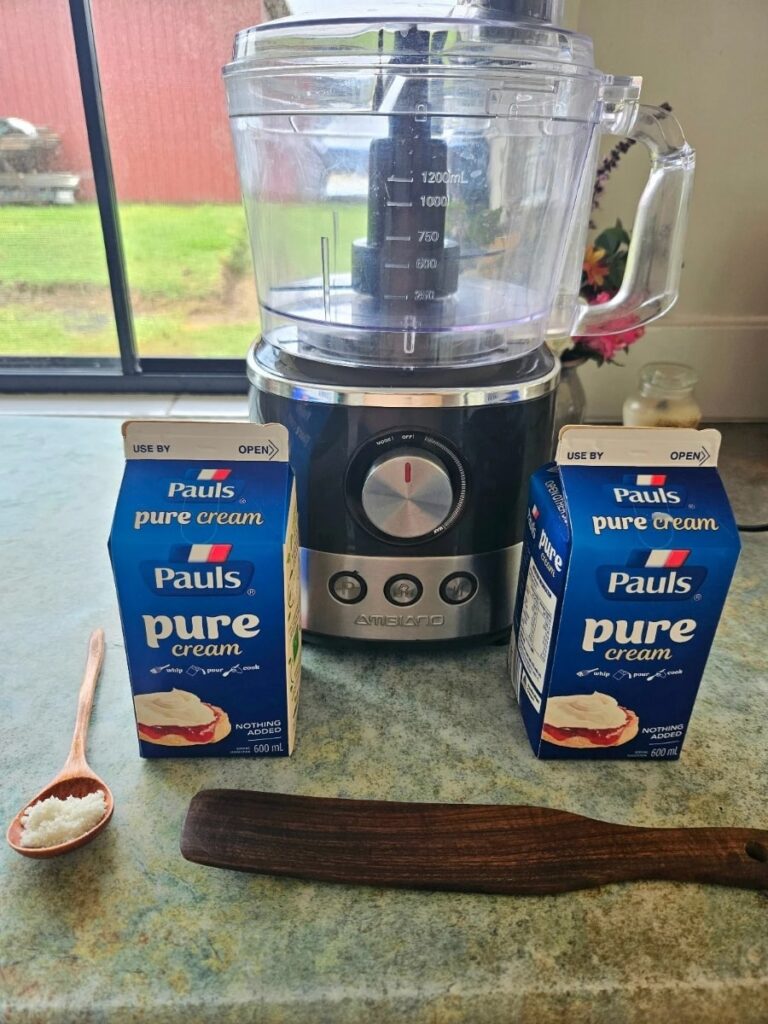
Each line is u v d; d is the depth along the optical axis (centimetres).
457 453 54
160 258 101
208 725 51
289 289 63
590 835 46
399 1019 39
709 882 44
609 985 39
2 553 74
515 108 56
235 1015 39
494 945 41
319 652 62
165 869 45
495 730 55
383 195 54
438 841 46
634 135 62
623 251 86
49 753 52
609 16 85
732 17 85
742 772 52
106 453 93
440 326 57
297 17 62
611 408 102
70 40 90
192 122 94
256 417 59
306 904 43
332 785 50
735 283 98
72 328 106
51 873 44
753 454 95
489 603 59
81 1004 38
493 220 61
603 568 46
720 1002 40
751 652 63
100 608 67
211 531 46
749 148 91
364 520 55
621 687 50
